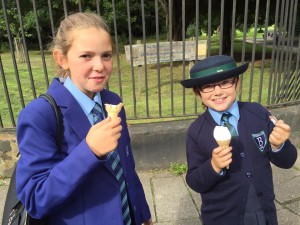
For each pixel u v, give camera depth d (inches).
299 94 178.7
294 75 173.2
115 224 54.9
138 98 260.1
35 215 50.3
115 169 57.2
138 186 66.8
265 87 282.5
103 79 53.2
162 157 147.0
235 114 71.5
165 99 252.5
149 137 143.6
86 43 50.9
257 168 70.1
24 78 387.9
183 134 144.9
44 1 634.2
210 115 73.2
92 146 47.1
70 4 565.6
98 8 135.2
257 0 145.2
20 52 537.3
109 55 53.9
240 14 493.7
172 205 123.0
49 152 50.4
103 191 54.5
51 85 55.6
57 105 52.2
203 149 72.9
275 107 160.7
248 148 70.1
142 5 136.5
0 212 121.9
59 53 53.9
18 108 251.6
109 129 47.7
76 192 52.7
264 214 70.2
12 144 141.2
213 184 69.8
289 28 157.0
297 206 117.6
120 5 607.2
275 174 138.9
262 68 155.8
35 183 48.5
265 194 70.5
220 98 69.4
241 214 70.3
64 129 52.2
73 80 54.5
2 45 863.7
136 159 146.2
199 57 252.2
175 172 143.4
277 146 68.1
